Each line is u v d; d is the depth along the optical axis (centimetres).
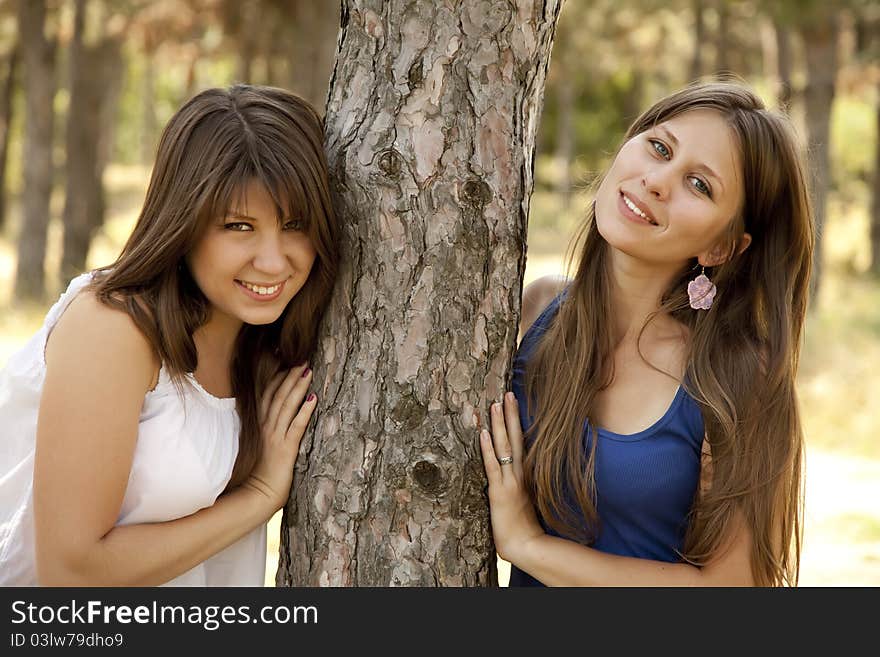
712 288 351
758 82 2714
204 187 303
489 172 324
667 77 3822
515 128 329
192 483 325
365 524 331
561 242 2766
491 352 332
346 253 330
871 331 1568
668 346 354
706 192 333
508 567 703
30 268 1922
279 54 2392
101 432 305
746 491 330
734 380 340
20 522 333
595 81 3578
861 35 2138
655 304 359
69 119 2045
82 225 2055
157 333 313
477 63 320
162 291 315
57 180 3588
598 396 353
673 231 332
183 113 314
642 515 347
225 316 338
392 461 328
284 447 342
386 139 321
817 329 1545
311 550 340
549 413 345
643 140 339
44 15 1916
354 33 330
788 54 1934
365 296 328
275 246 311
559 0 338
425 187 320
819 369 1364
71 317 311
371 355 329
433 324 324
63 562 306
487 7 319
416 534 329
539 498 339
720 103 339
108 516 312
